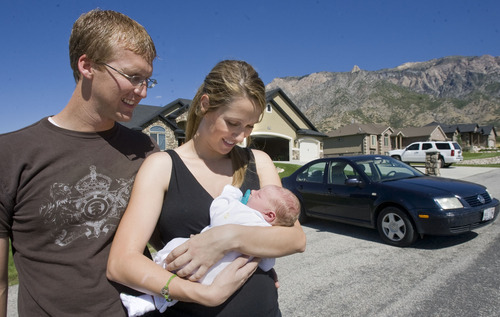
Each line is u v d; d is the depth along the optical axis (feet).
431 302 10.14
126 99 4.34
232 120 4.12
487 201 15.89
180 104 79.92
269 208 4.44
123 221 3.90
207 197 4.40
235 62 4.32
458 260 13.53
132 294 4.41
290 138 86.07
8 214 3.91
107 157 4.59
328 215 19.72
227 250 3.64
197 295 3.38
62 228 4.11
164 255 4.01
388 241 16.17
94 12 4.23
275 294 4.69
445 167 67.87
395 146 142.00
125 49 4.11
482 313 9.39
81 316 4.12
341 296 10.87
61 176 4.13
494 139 220.64
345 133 126.52
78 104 4.33
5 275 4.14
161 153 4.46
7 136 4.01
